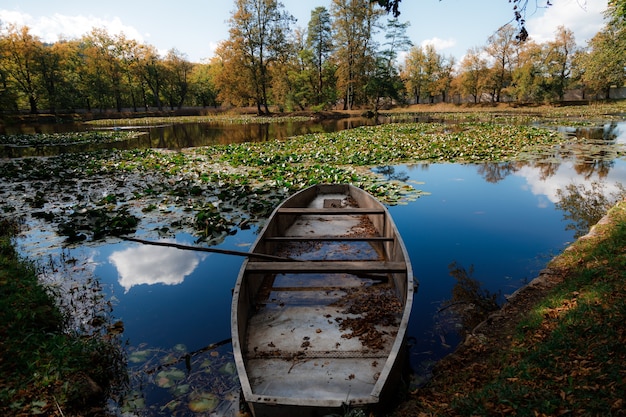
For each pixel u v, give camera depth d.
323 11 47.03
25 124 40.97
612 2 15.33
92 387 3.20
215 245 6.47
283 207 6.80
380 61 47.78
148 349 3.84
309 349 3.55
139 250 6.36
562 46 48.56
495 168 12.73
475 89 54.62
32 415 2.82
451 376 3.19
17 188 10.28
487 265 5.62
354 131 24.03
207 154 16.38
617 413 2.31
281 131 28.52
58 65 46.84
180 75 59.25
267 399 2.58
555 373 2.83
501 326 3.89
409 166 13.43
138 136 26.52
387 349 3.54
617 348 2.91
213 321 4.38
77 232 6.96
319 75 50.19
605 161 13.16
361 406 2.55
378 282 4.84
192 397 3.16
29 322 3.86
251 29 43.16
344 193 9.29
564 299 3.95
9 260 5.24
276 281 4.88
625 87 52.56
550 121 29.45
